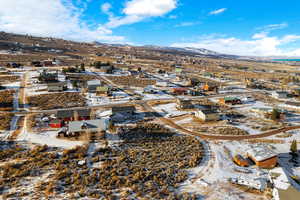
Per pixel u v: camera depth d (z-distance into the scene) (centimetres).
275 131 4897
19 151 3362
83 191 2394
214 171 3047
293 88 10869
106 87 7756
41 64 12862
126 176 2761
